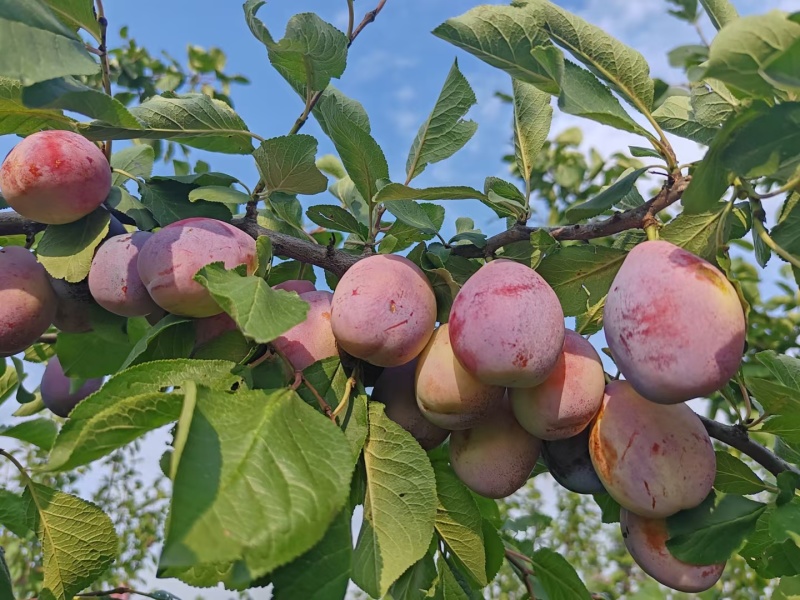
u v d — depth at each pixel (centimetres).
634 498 23
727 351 20
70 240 27
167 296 23
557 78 24
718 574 23
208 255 24
